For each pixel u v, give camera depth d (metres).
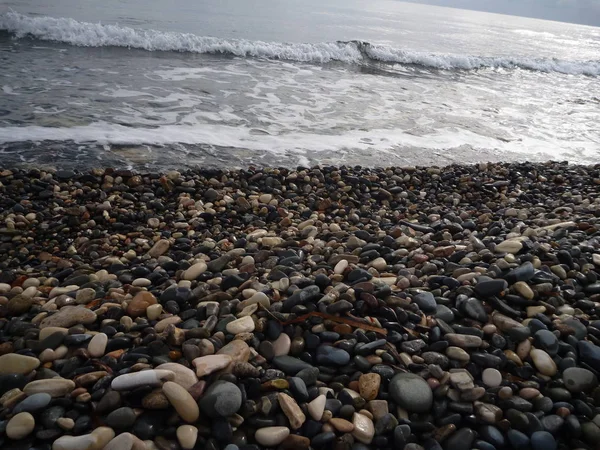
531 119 11.50
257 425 2.08
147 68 11.27
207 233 4.81
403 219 5.41
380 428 2.14
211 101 9.40
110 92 9.03
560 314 2.82
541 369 2.43
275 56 15.08
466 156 8.43
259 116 8.98
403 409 2.23
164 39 13.74
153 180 5.87
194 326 2.68
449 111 11.22
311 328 2.68
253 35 18.33
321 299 2.85
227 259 3.77
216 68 12.32
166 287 3.31
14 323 2.77
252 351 2.44
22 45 11.84
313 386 2.32
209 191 5.72
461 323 2.78
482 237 4.40
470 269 3.31
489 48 25.55
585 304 2.89
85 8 17.75
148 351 2.43
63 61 10.80
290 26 22.52
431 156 8.18
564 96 14.89
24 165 5.90
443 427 2.15
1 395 2.19
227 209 5.46
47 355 2.41
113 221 5.00
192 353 2.36
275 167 6.89
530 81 17.08
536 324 2.66
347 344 2.54
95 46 12.98
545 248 3.51
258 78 11.83
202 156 6.91
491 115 11.38
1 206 5.00
